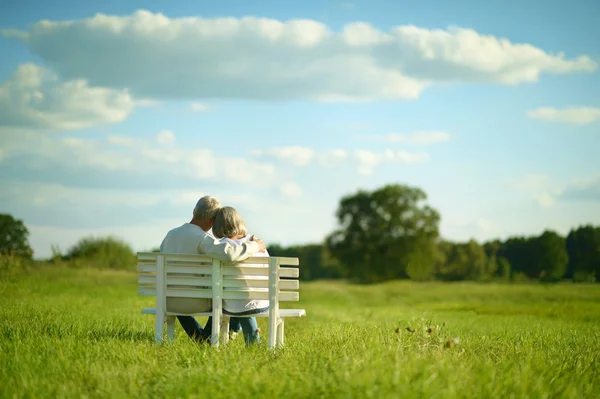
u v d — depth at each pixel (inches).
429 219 3902.6
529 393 184.1
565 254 3873.0
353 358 208.8
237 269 295.1
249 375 199.6
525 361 239.1
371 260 3895.2
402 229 3890.3
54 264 1109.7
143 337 315.9
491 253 4050.2
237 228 309.1
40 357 228.8
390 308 905.5
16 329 303.4
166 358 241.8
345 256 3951.8
